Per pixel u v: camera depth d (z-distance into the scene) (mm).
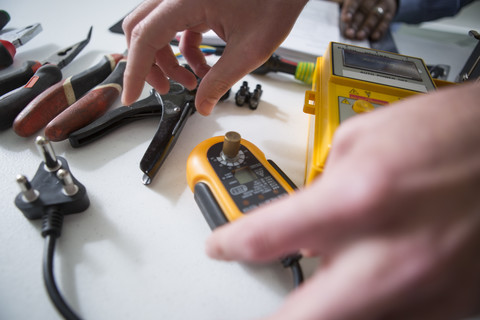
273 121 548
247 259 208
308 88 647
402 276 158
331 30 823
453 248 159
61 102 465
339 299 162
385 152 175
